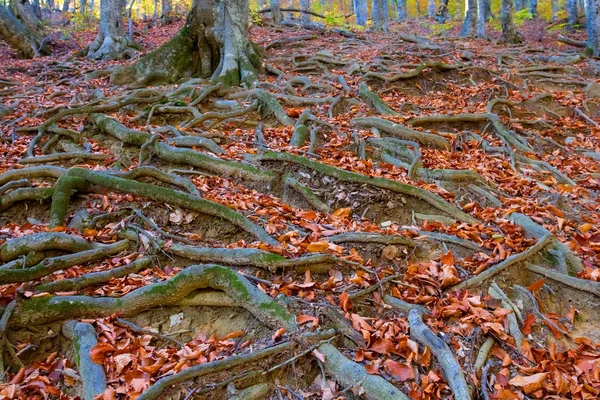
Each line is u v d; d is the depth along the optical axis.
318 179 4.93
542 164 6.29
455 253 3.88
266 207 4.46
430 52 12.59
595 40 12.72
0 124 6.80
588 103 9.29
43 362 2.77
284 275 3.29
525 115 8.52
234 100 7.75
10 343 2.76
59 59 13.57
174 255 3.59
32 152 5.86
